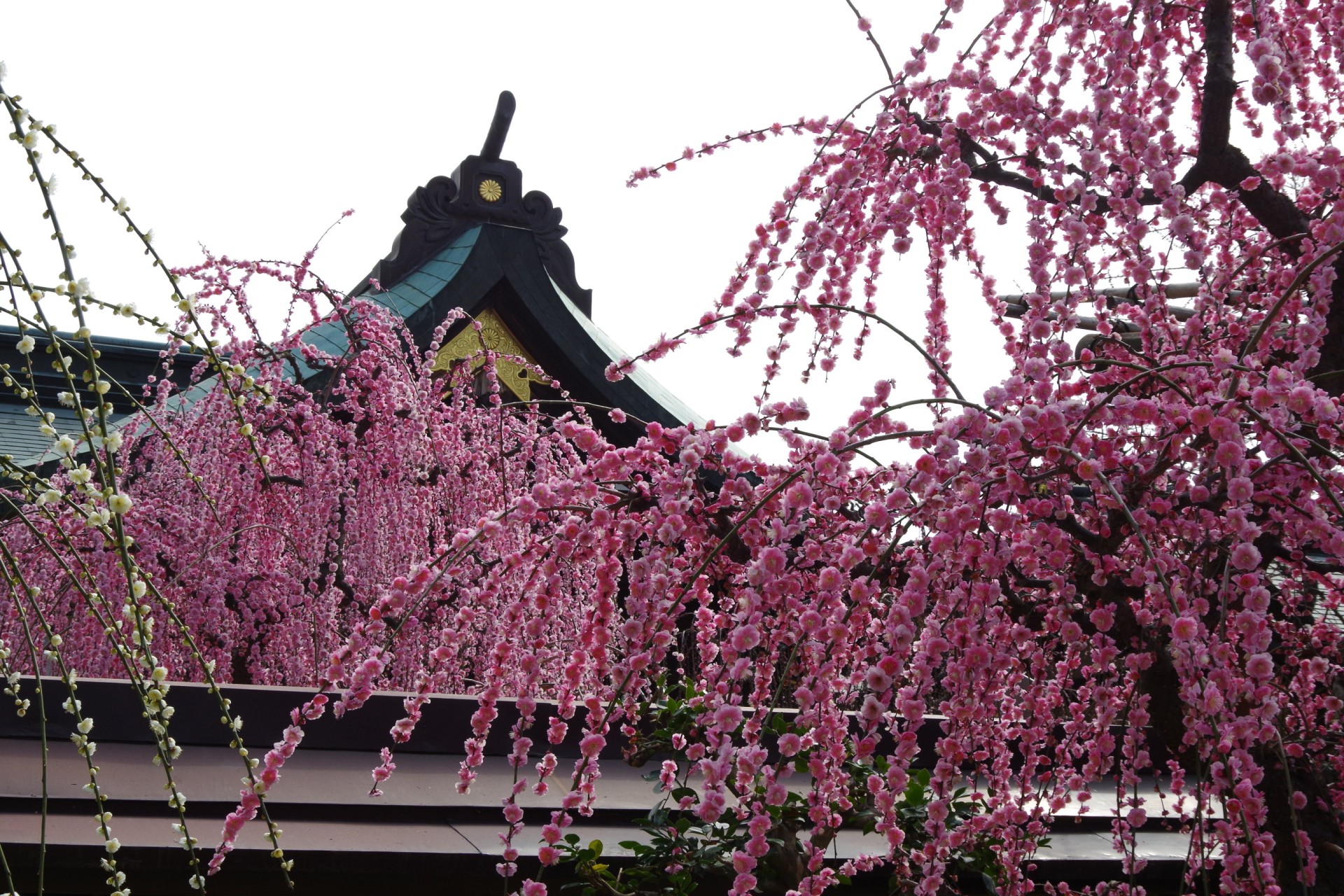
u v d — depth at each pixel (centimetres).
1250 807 189
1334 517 230
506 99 1023
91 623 492
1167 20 305
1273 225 288
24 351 154
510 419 622
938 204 285
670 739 294
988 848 262
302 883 235
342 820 264
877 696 185
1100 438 234
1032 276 251
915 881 247
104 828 170
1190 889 238
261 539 541
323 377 732
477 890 246
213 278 573
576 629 525
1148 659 224
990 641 221
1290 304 273
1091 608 246
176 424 574
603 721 193
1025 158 280
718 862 245
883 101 289
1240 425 216
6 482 509
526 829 272
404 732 198
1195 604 212
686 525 220
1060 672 245
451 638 208
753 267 278
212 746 312
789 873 246
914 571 184
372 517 564
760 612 200
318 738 320
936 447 186
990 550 209
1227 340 286
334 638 538
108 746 302
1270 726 184
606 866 245
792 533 191
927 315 298
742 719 177
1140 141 254
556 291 967
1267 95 256
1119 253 286
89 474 155
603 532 215
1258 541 252
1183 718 231
